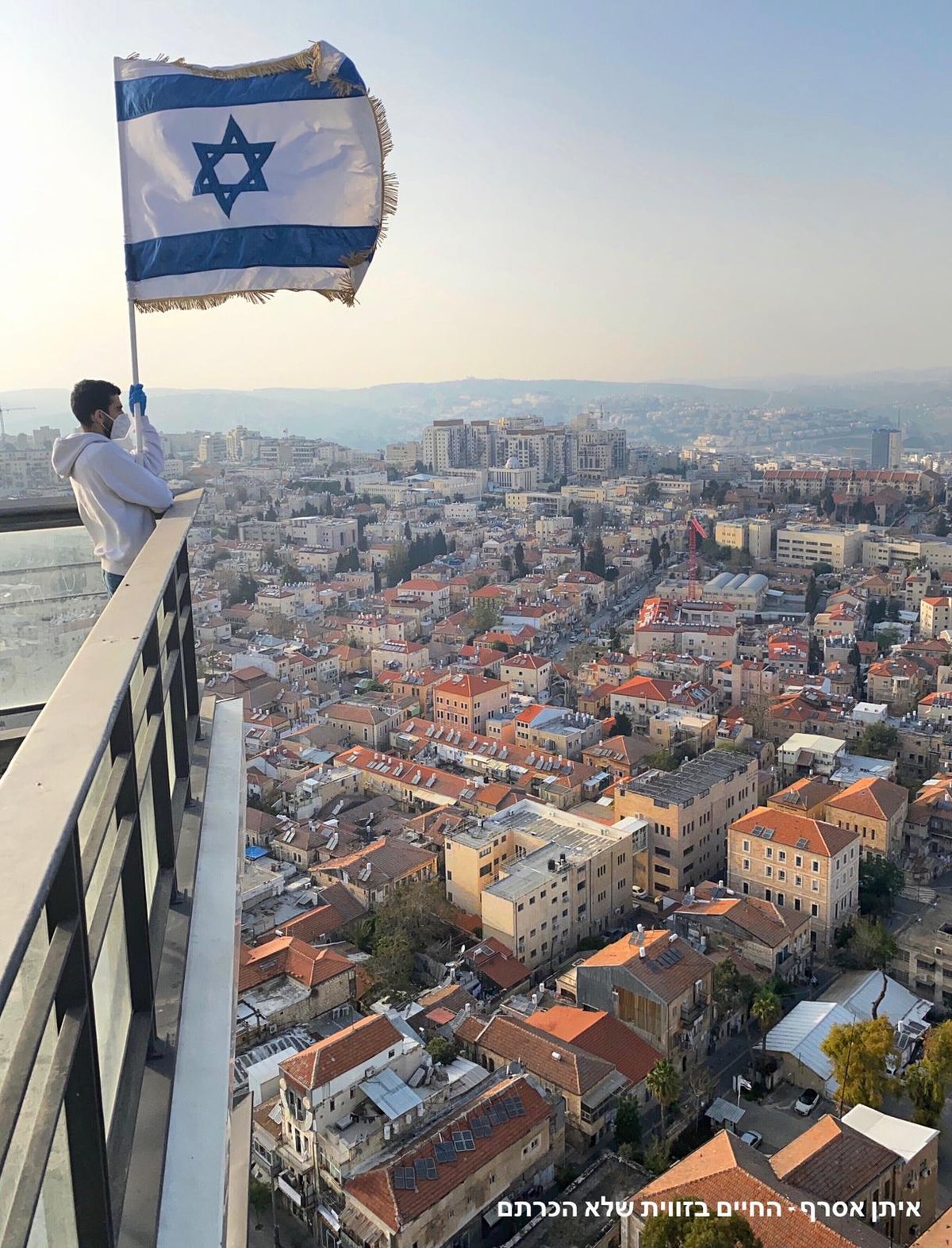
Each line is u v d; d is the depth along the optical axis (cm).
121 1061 493
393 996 4825
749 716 9038
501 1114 3659
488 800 7100
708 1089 4356
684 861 6362
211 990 623
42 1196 354
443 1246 3350
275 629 12388
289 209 1124
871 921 5788
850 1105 4125
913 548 15575
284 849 6550
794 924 5538
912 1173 3509
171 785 773
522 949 5478
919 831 6812
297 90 1117
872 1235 2894
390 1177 3356
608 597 14738
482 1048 4306
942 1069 3994
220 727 1066
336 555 16538
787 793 6844
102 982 466
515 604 13400
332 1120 3631
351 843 6588
